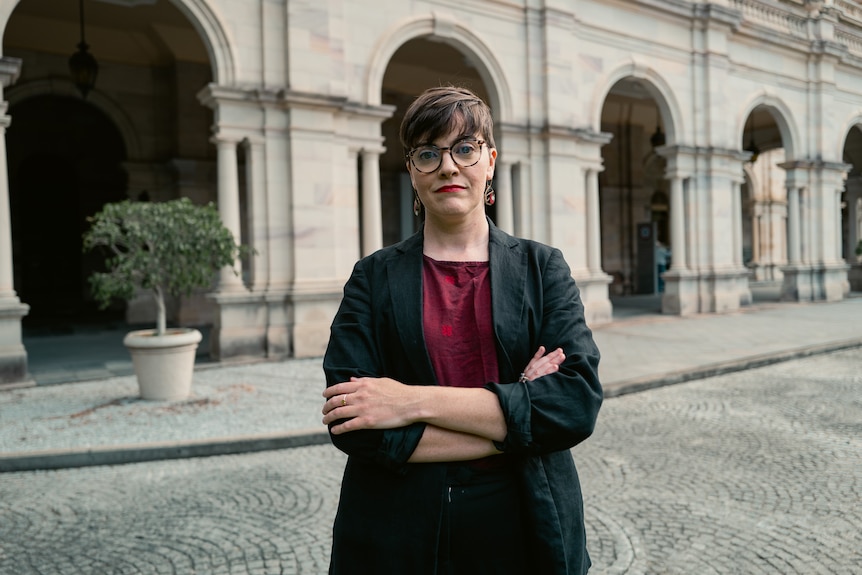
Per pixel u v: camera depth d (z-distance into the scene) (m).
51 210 18.20
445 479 1.41
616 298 22.70
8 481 5.08
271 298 10.49
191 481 5.00
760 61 18.59
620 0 15.18
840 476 4.84
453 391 1.40
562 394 1.39
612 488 4.66
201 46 15.14
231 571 3.47
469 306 1.55
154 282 7.43
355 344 1.53
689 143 16.72
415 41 15.69
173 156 15.47
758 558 3.54
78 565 3.57
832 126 20.62
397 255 1.63
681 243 16.62
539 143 13.96
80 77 11.32
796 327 13.66
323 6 10.85
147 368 7.54
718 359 9.73
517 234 13.94
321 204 10.83
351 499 1.46
